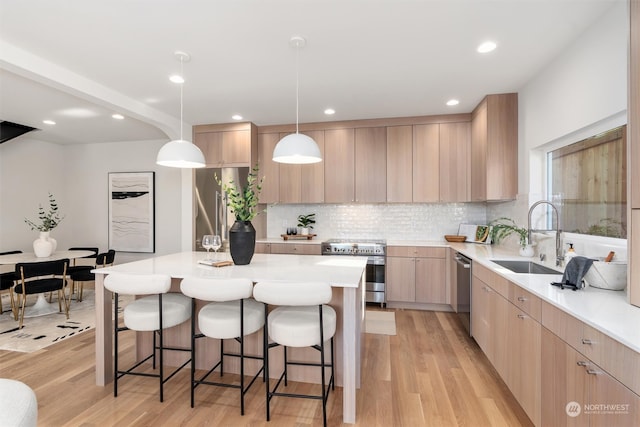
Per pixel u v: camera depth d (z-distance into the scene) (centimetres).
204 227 468
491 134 347
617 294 165
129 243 588
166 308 221
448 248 404
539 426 169
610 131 213
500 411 203
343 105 388
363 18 212
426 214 472
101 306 235
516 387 198
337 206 498
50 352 288
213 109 401
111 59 266
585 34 224
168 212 573
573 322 137
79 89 297
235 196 256
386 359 275
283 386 234
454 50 254
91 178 604
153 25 219
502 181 343
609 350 114
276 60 270
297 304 183
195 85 323
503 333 221
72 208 607
